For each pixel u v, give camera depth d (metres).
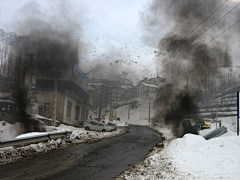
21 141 11.09
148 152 13.65
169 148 14.49
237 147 8.84
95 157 10.99
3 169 7.78
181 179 6.66
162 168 8.53
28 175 7.20
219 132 15.16
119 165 9.43
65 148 13.10
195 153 9.88
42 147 12.15
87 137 19.47
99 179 7.11
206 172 7.15
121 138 22.03
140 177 7.21
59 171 7.91
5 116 29.95
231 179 6.14
